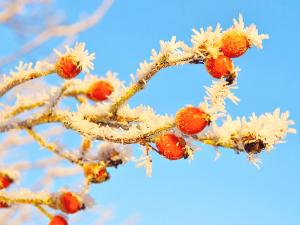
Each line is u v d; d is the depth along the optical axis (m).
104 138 0.30
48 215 0.33
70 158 0.34
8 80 0.32
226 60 0.26
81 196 0.33
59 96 0.31
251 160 0.27
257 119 0.27
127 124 0.31
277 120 0.27
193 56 0.26
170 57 0.27
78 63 0.30
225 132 0.27
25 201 0.33
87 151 0.34
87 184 0.34
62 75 0.31
